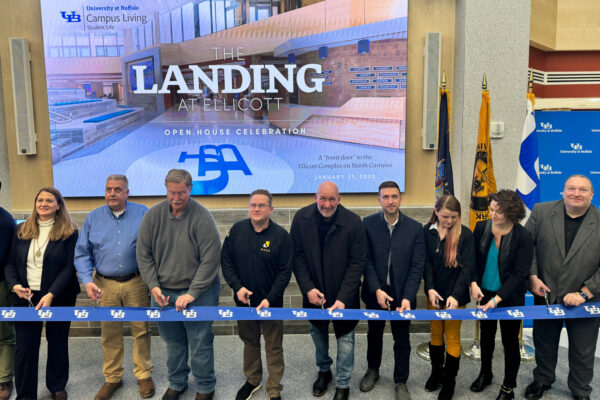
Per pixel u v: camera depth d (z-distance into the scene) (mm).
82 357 3941
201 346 3123
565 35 7496
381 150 4281
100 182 4258
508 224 3027
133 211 3250
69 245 3121
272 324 3152
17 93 4113
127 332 4359
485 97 3838
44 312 2979
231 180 4297
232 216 4270
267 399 3291
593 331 3152
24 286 3084
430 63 4180
